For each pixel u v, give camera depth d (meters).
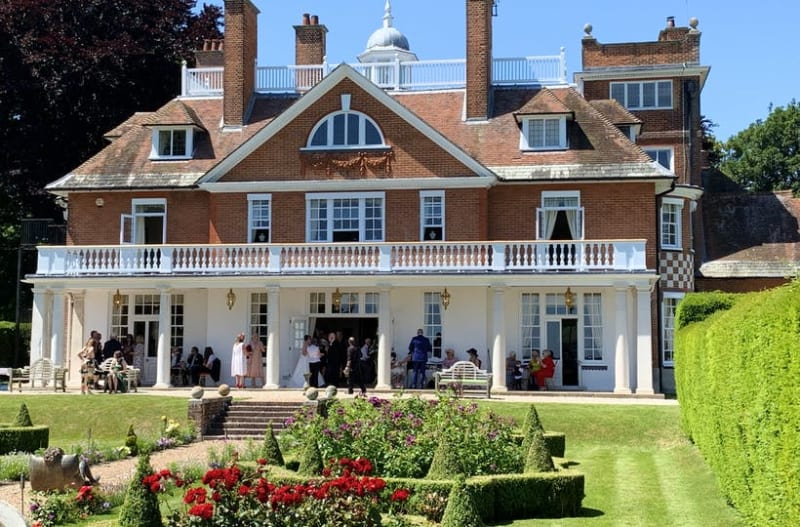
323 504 12.94
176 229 38.88
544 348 36.28
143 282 36.00
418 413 18.94
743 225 43.22
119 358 34.03
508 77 40.91
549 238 36.94
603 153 37.06
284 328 37.19
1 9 47.50
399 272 34.75
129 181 38.88
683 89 42.84
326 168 37.28
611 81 43.53
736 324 14.05
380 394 32.06
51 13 48.78
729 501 15.87
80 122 49.31
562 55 40.47
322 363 35.75
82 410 29.31
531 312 36.53
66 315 39.06
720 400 15.75
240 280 35.59
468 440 17.75
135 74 50.22
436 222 36.72
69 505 16.62
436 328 36.50
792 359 10.88
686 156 42.53
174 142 40.09
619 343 33.47
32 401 30.41
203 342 37.81
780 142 67.56
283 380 36.88
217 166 37.72
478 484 15.66
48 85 47.28
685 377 22.84
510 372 35.53
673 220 39.06
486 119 39.28
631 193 36.56
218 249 36.19
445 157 36.62
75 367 38.53
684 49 42.97
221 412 28.33
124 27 50.06
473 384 31.08
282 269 35.56
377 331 38.25
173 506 16.69
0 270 53.66
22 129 48.88
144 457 13.59
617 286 33.78
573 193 36.84
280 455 18.61
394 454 17.61
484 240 36.44
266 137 37.66
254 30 42.53
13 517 15.17
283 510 12.70
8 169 50.06
